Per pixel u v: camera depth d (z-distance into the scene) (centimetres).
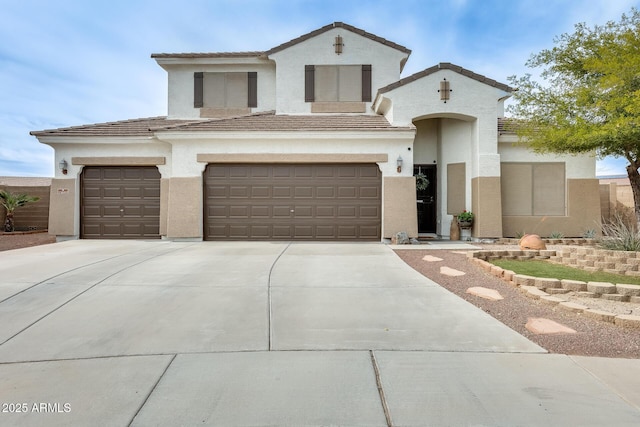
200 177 1277
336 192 1278
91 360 394
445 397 323
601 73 950
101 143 1331
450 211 1407
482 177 1292
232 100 1620
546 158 1353
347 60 1545
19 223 1583
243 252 1008
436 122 1488
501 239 1266
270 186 1288
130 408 308
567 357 397
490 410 303
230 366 380
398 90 1303
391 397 323
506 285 679
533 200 1352
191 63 1595
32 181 2309
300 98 1542
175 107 1612
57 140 1320
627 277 702
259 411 304
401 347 424
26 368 377
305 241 1269
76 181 1348
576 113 948
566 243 1142
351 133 1238
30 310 538
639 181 960
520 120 1098
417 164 1491
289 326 486
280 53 1547
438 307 557
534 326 481
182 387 340
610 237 896
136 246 1130
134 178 1359
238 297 599
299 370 372
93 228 1359
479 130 1301
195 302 575
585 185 1345
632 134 827
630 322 474
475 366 378
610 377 354
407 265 844
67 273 736
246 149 1270
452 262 876
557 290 623
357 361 390
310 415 299
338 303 575
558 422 287
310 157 1260
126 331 468
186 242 1239
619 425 283
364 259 909
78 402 316
